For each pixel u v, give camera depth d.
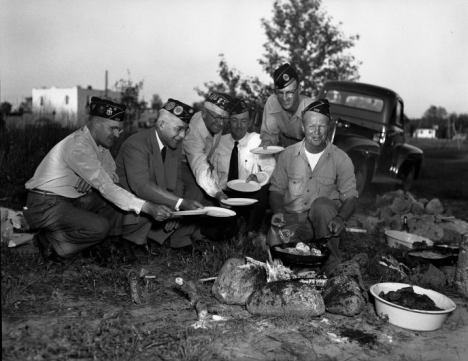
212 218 5.11
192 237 5.06
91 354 2.78
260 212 5.45
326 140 4.50
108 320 3.19
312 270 3.94
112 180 4.26
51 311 3.35
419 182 14.83
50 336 2.95
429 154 33.22
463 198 11.33
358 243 5.52
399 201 6.89
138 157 4.34
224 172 5.29
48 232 4.14
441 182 14.98
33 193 4.10
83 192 4.21
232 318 3.45
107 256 4.41
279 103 5.62
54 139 9.97
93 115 4.12
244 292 3.66
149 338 3.00
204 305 3.44
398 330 3.40
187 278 4.21
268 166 5.28
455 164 24.23
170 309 3.56
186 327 3.21
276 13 16.77
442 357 3.06
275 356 2.95
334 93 10.95
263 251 4.81
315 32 16.56
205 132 4.78
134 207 4.06
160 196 4.30
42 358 2.71
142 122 20.39
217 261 4.46
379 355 3.05
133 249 4.66
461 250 4.23
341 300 3.54
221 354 2.93
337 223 4.04
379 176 10.20
